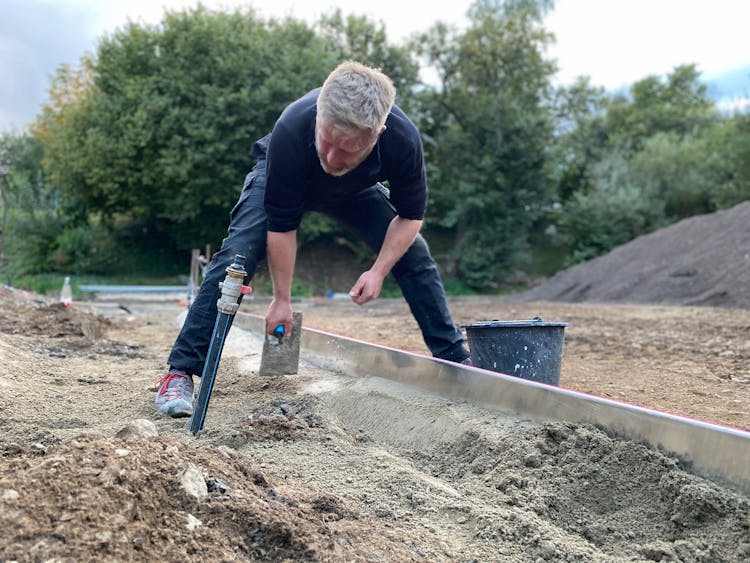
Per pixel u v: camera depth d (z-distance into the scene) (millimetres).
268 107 24172
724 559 1844
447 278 30281
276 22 28203
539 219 35250
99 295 17438
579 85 39875
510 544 1894
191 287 11891
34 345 5117
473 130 30656
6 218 24375
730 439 2104
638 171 32312
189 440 2682
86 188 25344
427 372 3443
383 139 2865
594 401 2588
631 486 2219
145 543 1490
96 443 1759
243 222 3369
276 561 1615
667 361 5520
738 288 13727
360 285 3154
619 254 19844
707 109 43531
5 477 1597
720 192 29281
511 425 2754
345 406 3418
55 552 1378
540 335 3418
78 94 32469
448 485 2369
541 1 30234
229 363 4699
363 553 1690
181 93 24219
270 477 2135
